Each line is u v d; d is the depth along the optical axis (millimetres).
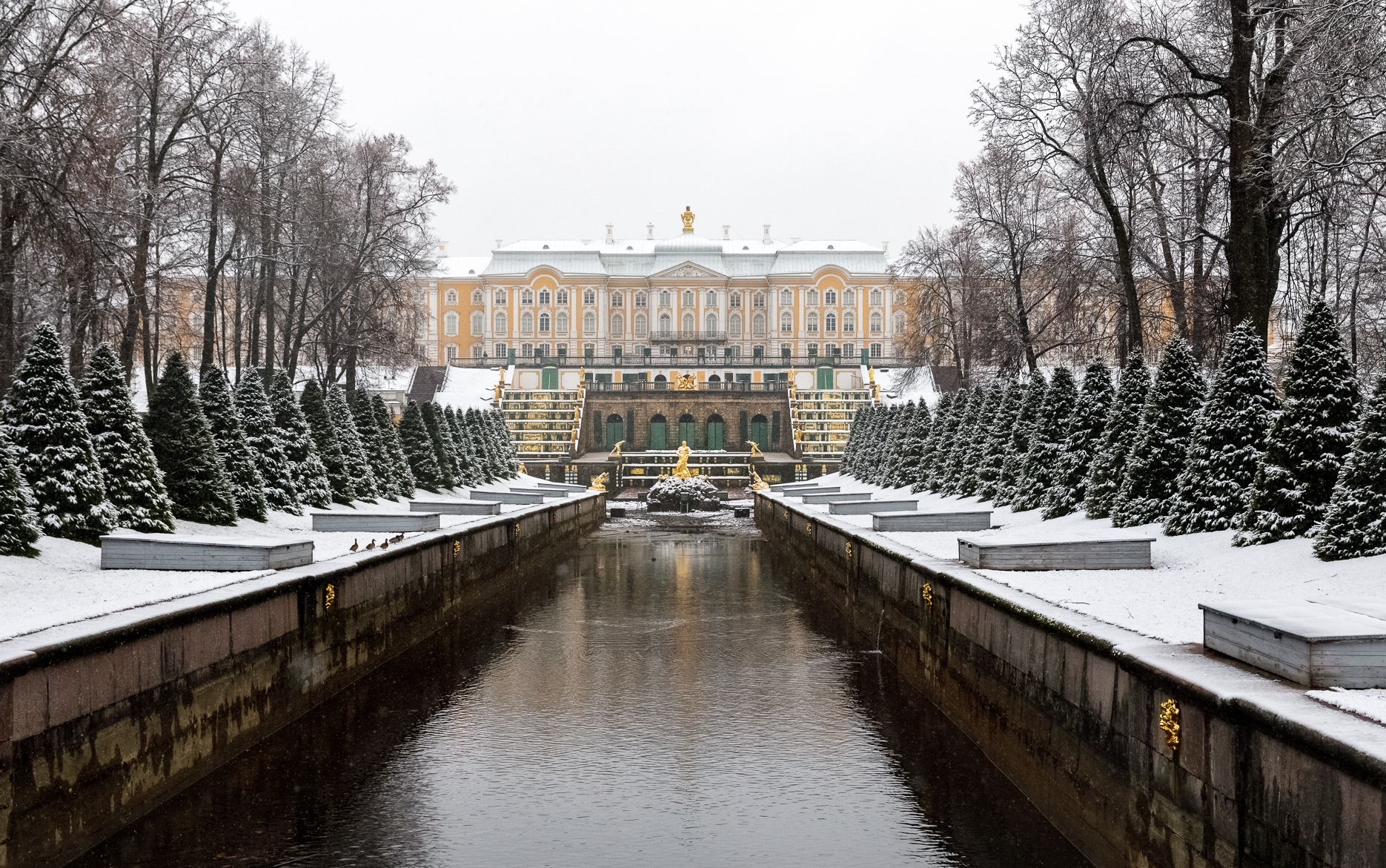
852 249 132000
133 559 15484
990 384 37312
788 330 128875
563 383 99000
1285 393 17984
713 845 10664
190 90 34969
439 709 15773
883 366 104562
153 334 45375
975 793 12062
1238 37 24141
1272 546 15398
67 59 25391
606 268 133375
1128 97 27844
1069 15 29281
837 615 24359
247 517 25250
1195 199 33312
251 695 13188
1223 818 7543
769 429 88250
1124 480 21156
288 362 44375
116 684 10195
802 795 12062
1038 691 11414
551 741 14148
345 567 16391
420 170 50000
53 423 18250
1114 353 39438
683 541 43688
